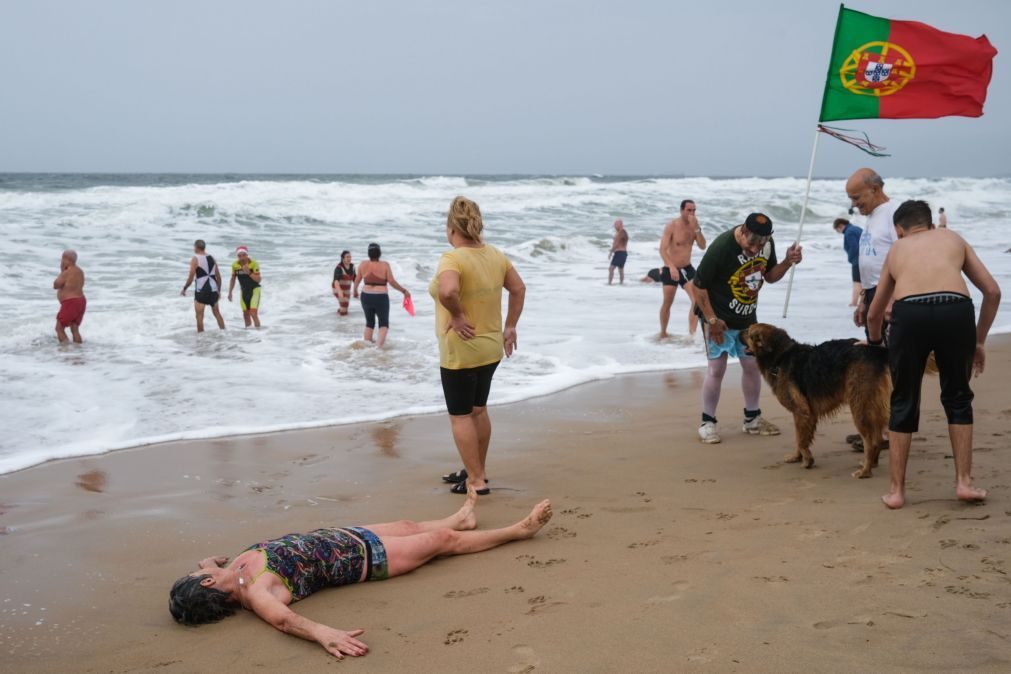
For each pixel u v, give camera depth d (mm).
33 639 3594
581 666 3031
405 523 4465
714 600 3482
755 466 5715
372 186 36312
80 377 9383
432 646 3312
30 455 6543
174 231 22531
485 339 5219
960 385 4418
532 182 45188
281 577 3789
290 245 21203
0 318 12609
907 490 4797
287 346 11273
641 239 25234
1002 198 45125
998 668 2734
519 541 4500
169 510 5285
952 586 3398
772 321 12000
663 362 10117
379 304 11281
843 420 6914
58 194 27422
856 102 6367
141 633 3639
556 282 17672
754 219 5957
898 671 2771
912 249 4453
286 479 5918
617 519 4750
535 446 6613
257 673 3207
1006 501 4414
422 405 8219
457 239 5246
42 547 4688
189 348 11117
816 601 3377
